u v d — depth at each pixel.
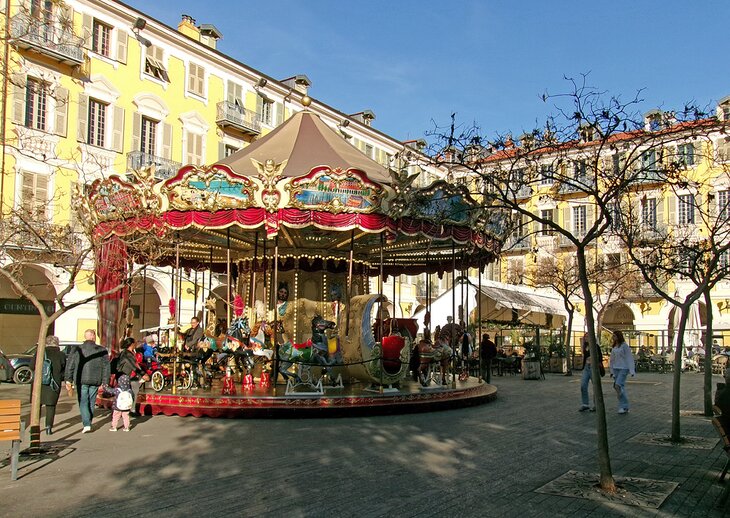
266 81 39.06
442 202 14.88
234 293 19.59
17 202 26.72
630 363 14.58
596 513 6.52
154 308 35.72
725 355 31.88
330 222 13.91
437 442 10.51
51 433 11.30
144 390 14.54
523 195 38.41
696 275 16.22
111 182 15.80
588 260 36.69
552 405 16.17
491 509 6.64
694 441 10.83
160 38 33.84
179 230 15.12
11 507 6.70
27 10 20.83
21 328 29.56
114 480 7.86
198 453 9.51
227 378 14.34
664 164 12.03
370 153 47.22
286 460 9.02
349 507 6.69
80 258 10.73
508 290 31.69
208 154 36.22
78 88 29.70
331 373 15.87
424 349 16.22
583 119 9.51
